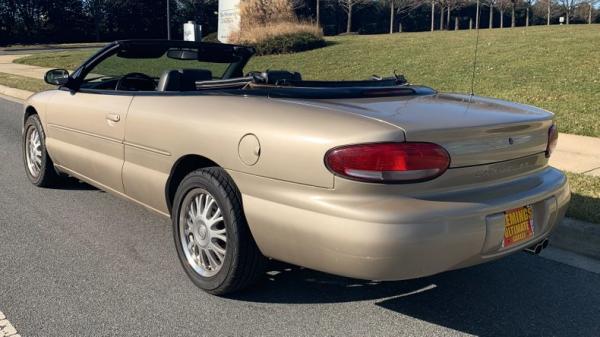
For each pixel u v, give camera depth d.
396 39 24.36
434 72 14.88
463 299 3.55
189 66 5.17
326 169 2.77
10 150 7.80
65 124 4.89
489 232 2.85
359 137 2.72
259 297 3.49
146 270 3.86
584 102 10.12
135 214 5.06
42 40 53.72
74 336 3.00
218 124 3.29
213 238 3.42
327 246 2.77
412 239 2.64
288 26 23.83
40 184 5.79
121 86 4.97
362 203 2.71
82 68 4.82
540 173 3.45
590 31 21.86
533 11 56.97
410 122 2.82
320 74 16.83
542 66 13.96
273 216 2.97
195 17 59.62
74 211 5.12
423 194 2.78
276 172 2.96
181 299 3.44
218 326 3.13
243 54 5.16
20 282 3.63
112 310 3.29
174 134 3.57
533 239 3.17
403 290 3.66
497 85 12.31
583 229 4.33
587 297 3.62
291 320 3.22
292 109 3.09
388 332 3.12
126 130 4.01
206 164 3.61
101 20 57.38
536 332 3.17
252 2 26.12
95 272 3.81
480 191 2.98
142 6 58.31
